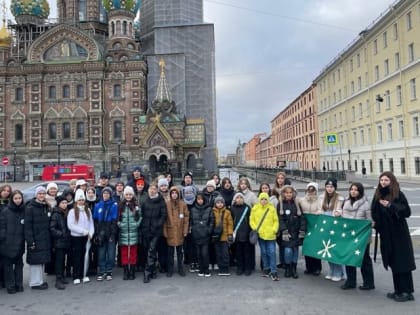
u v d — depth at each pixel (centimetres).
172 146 5800
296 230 965
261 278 966
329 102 7119
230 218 1005
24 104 6269
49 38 6341
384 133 4934
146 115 6178
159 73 6900
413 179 4166
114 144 6203
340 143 6556
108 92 6269
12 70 6278
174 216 1009
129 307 773
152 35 7269
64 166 4806
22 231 908
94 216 991
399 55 4456
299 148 9469
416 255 1118
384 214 780
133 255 986
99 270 983
